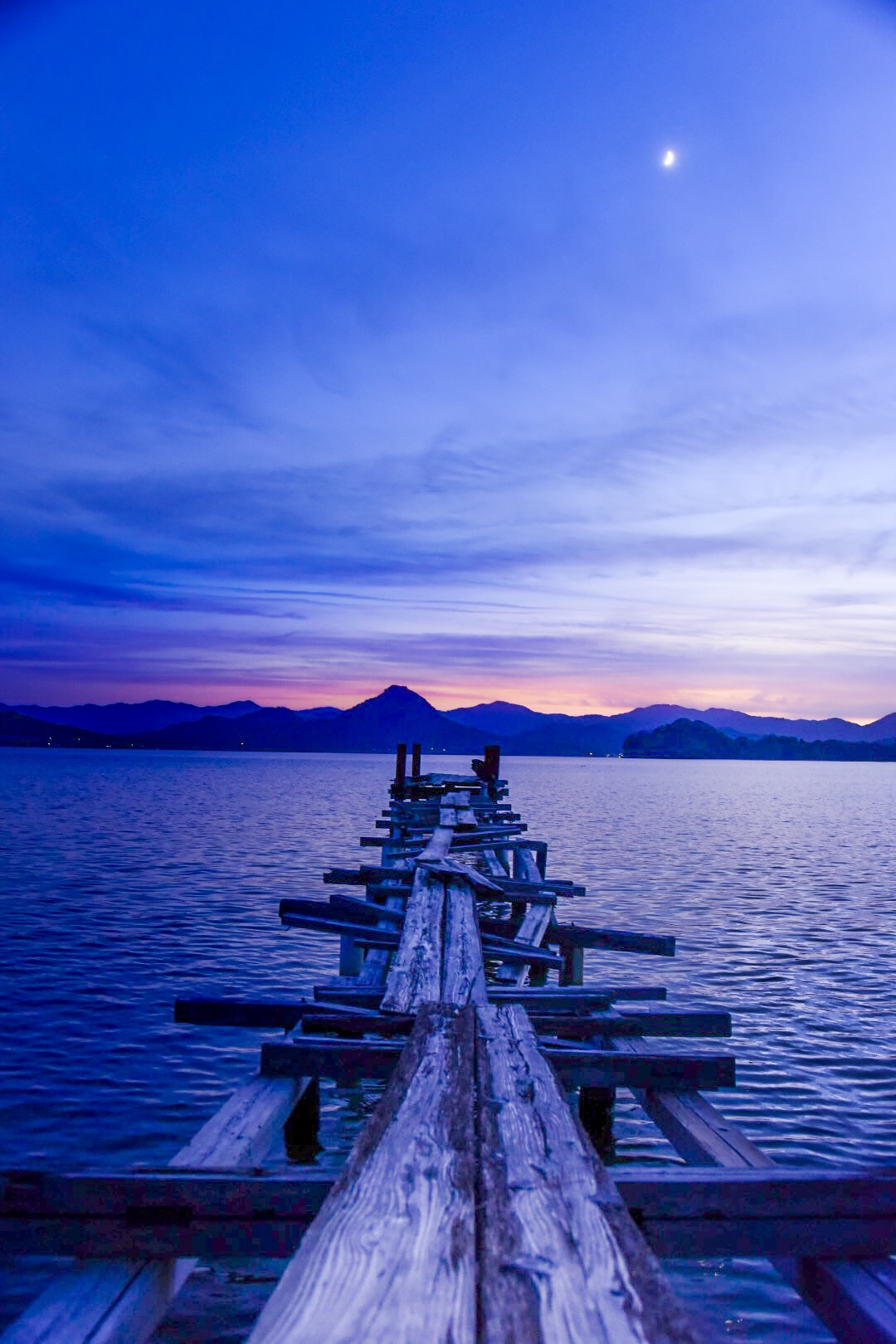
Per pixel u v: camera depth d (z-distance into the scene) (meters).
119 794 65.62
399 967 6.89
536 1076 4.10
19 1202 3.28
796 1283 3.52
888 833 46.28
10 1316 4.94
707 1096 8.91
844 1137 7.94
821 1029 11.41
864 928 18.80
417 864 12.23
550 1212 2.61
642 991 6.73
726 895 23.31
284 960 14.52
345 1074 5.12
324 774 132.50
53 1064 9.32
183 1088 8.71
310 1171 3.39
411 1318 2.00
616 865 29.70
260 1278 5.35
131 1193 3.26
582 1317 1.99
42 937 15.89
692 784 129.38
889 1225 3.34
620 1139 7.67
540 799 76.88
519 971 9.24
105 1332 2.91
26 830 36.78
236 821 43.97
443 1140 3.21
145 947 15.18
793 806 74.00
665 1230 3.30
